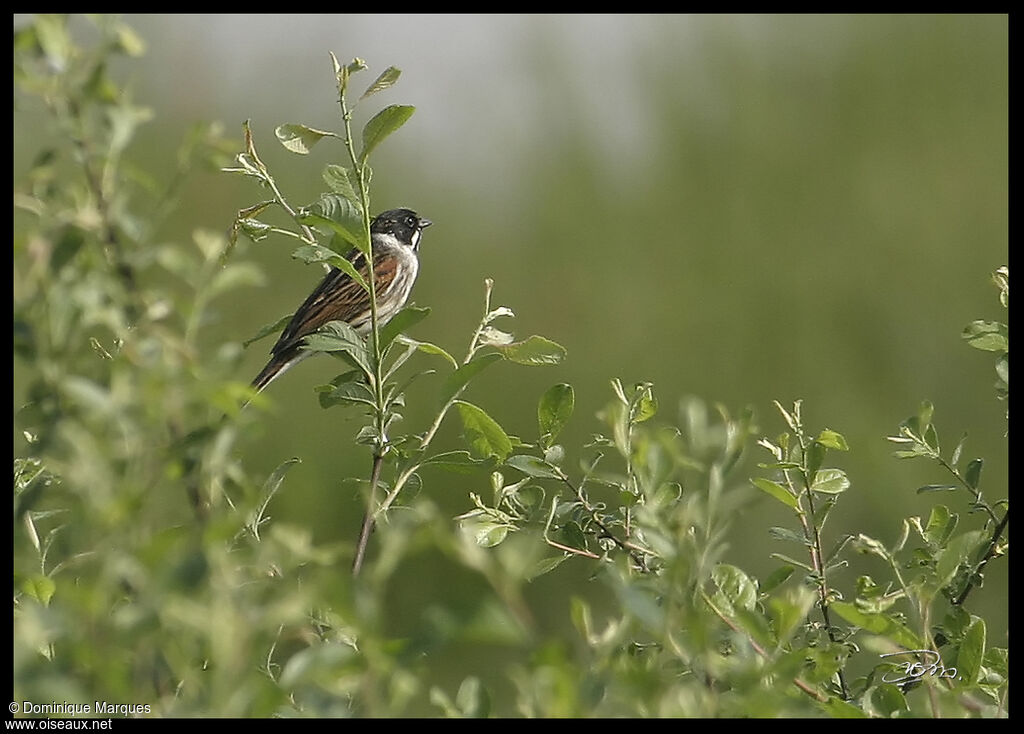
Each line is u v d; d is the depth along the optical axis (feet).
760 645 17.61
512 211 76.79
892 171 73.77
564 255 73.87
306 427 56.03
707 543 15.62
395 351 62.49
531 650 14.30
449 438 61.00
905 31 77.87
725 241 72.90
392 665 13.07
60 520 19.51
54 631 12.55
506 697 37.01
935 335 67.72
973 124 74.74
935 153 74.28
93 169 14.67
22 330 13.47
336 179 21.13
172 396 12.84
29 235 13.57
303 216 20.98
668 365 68.54
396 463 22.62
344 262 21.39
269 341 57.00
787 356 68.28
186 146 15.52
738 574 18.56
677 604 15.03
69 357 13.41
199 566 12.11
